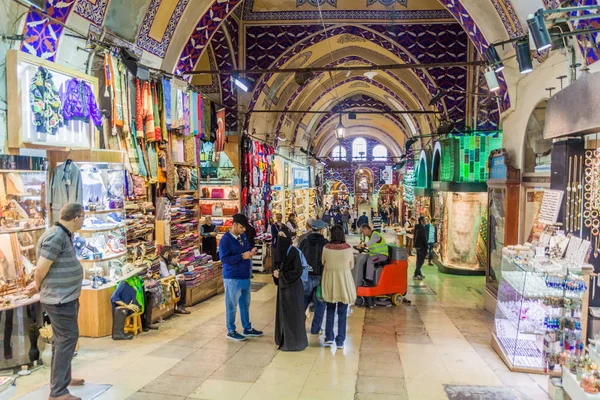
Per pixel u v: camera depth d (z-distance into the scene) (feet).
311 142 74.95
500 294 17.75
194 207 27.63
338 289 17.30
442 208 39.60
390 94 55.47
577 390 11.00
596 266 14.84
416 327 20.92
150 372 14.51
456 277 35.76
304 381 14.05
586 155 15.30
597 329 13.84
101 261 18.11
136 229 20.68
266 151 43.45
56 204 16.49
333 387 13.62
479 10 22.82
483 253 36.60
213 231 30.45
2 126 14.06
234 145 35.55
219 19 25.93
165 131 22.88
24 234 14.85
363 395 13.07
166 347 17.07
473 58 36.65
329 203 107.14
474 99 37.01
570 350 13.62
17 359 13.97
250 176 37.58
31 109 14.47
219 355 16.33
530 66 16.28
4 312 13.65
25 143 14.46
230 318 18.17
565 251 15.12
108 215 18.26
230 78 35.27
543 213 16.94
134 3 20.10
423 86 40.73
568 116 14.82
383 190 97.45
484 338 19.22
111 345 17.15
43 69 14.88
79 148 17.06
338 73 49.14
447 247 37.91
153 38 22.20
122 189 18.53
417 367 15.47
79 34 16.88
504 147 25.26
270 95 40.60
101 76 18.99
